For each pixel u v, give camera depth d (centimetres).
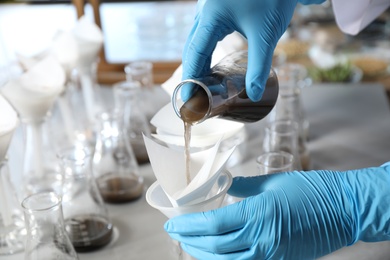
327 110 105
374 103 107
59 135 96
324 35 146
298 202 57
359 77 133
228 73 57
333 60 139
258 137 94
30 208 58
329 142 92
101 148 78
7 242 69
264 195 57
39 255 59
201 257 57
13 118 67
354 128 97
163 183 53
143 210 76
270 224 56
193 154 57
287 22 60
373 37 147
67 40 90
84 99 101
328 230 58
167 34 144
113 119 77
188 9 144
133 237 70
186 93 56
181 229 54
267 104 60
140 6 144
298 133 81
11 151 94
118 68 131
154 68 130
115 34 144
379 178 59
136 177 78
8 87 75
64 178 68
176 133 64
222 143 82
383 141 92
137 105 87
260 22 58
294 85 87
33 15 156
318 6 155
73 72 96
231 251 57
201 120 54
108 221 69
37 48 136
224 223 55
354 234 59
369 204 58
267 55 57
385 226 58
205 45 58
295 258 58
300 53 145
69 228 67
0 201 68
